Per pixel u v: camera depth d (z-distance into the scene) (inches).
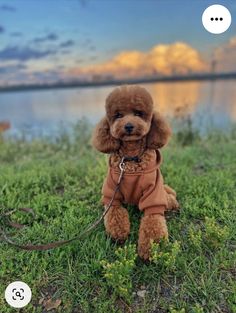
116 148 19.4
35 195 25.9
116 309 16.1
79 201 24.4
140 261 18.4
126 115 18.0
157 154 20.3
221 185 25.8
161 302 16.3
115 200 20.3
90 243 19.6
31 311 16.5
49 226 21.6
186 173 28.1
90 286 17.4
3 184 26.9
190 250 19.2
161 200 19.4
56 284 17.6
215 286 16.9
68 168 30.0
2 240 20.8
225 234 18.8
